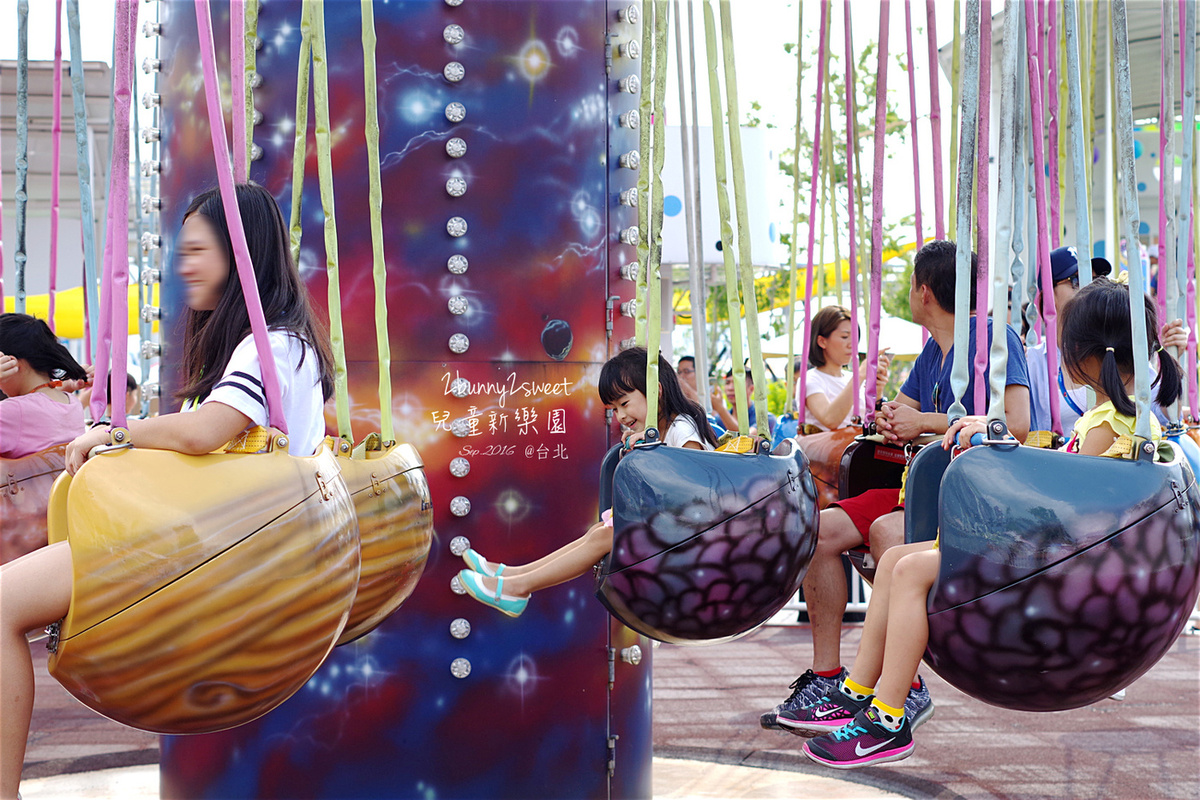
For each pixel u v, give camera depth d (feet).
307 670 5.81
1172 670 17.57
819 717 8.02
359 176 9.10
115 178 5.36
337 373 7.38
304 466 5.78
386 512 7.44
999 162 6.23
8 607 5.21
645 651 10.23
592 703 9.62
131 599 5.19
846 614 22.11
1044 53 9.07
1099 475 5.95
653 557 6.64
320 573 5.65
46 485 10.72
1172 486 6.02
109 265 5.45
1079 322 7.36
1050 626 5.83
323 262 9.09
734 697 15.57
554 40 9.47
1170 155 8.28
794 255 9.89
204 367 6.39
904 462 9.74
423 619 9.20
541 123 9.41
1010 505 5.89
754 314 6.99
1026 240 10.08
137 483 5.32
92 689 5.33
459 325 9.20
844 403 14.11
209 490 5.40
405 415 9.11
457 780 9.21
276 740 9.08
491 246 9.27
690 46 8.71
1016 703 6.29
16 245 8.08
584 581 9.63
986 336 6.39
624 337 10.03
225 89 9.18
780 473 6.87
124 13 5.23
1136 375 6.16
